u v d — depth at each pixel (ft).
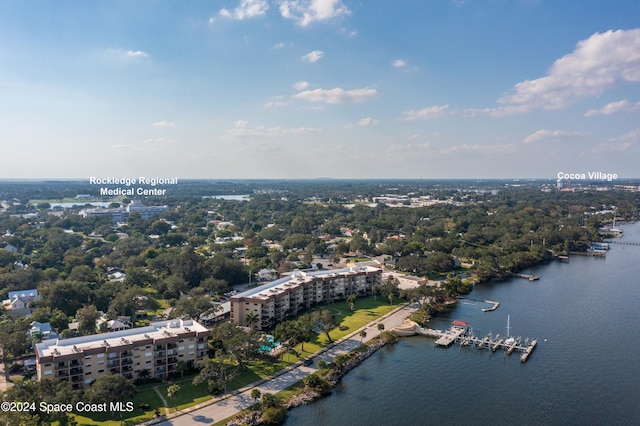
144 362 540.52
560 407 507.71
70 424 422.00
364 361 626.64
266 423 467.11
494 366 611.06
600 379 573.74
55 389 451.53
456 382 565.12
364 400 519.19
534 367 607.37
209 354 606.14
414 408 503.20
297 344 654.12
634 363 619.26
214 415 468.75
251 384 538.06
